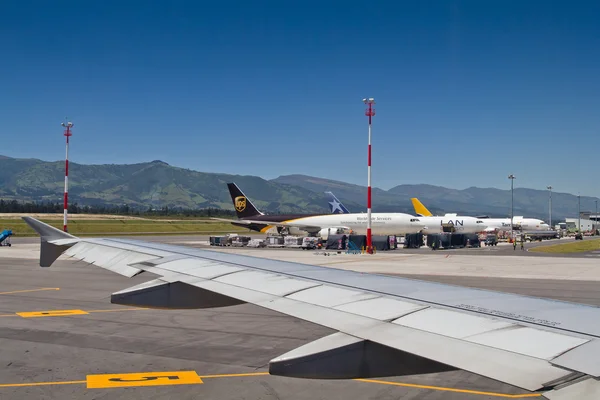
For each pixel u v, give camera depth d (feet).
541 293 82.89
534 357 13.42
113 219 529.86
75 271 109.91
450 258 169.68
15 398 31.76
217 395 32.37
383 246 215.72
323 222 268.41
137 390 33.32
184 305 25.61
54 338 48.34
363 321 18.26
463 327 16.65
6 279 95.71
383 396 32.14
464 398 31.81
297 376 15.57
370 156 192.44
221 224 574.56
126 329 52.31
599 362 12.49
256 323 55.47
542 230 355.97
